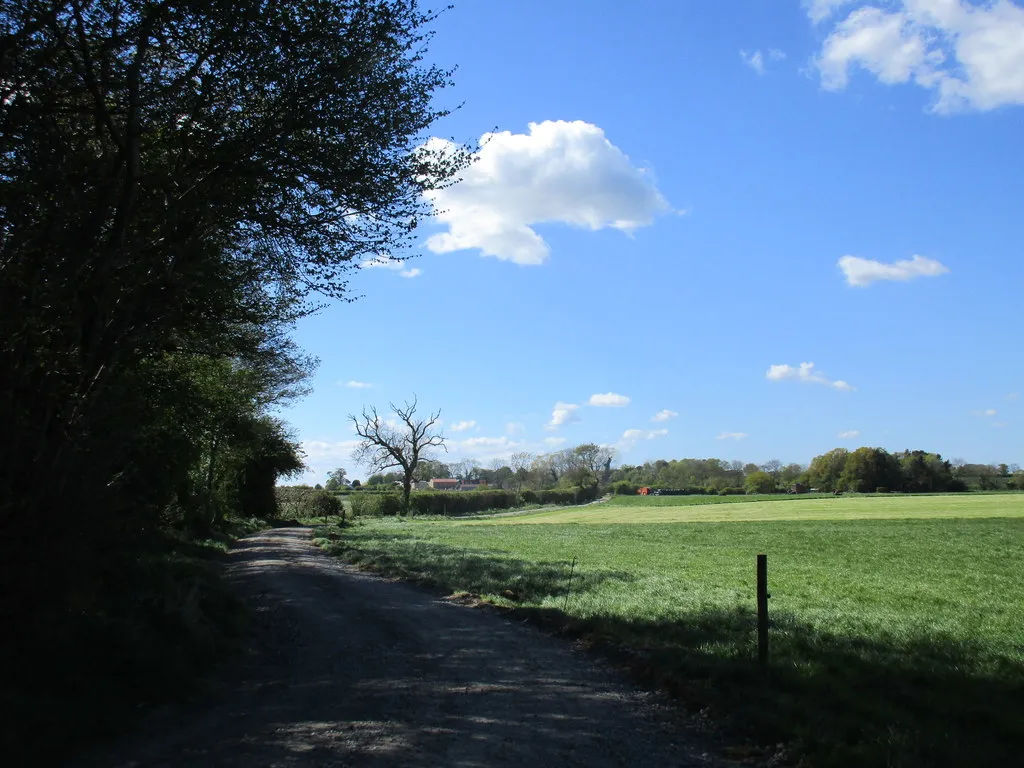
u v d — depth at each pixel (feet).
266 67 34.86
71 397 25.80
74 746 18.78
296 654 31.68
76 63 30.73
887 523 151.94
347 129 37.09
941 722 21.49
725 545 107.65
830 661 28.76
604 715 22.65
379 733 20.65
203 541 79.30
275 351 60.90
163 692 23.39
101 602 27.30
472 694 25.07
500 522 206.28
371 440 262.26
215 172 35.91
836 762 18.07
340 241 40.81
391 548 93.97
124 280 30.63
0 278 23.75
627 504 337.93
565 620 38.19
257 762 18.22
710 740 20.38
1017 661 30.73
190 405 57.21
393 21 36.83
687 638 33.91
